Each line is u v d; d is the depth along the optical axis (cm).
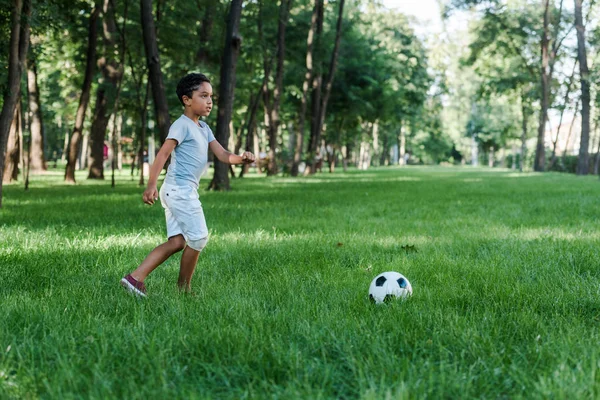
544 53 4325
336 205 1277
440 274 503
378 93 3956
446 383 255
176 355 292
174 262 582
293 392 245
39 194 1625
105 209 1157
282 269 531
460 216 1049
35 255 605
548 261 570
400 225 901
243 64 2738
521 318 359
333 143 4622
